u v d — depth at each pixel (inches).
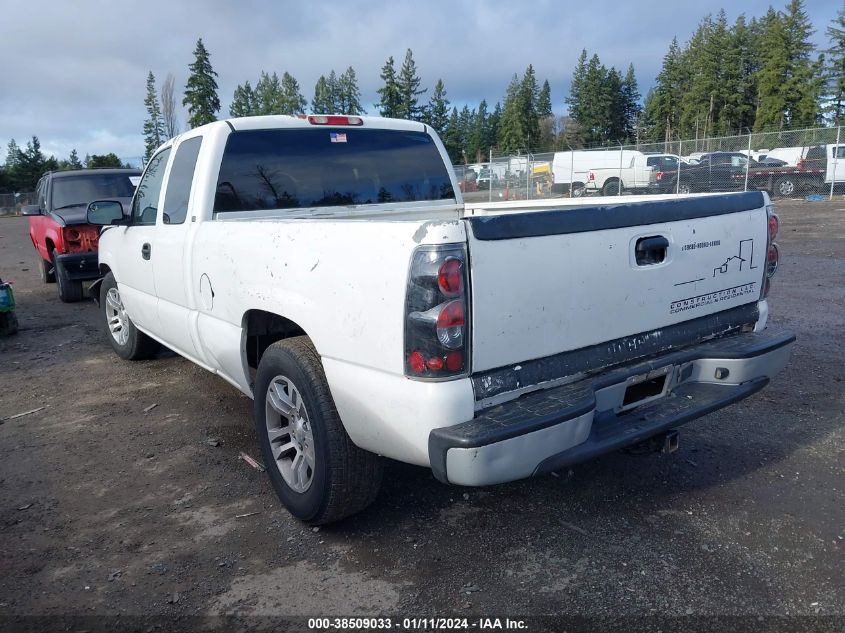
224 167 166.1
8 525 140.2
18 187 3036.4
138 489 155.1
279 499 145.4
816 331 270.7
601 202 184.5
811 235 604.1
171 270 178.2
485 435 98.2
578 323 115.2
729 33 2773.1
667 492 145.2
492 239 102.7
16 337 317.4
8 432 193.5
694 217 131.5
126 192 418.6
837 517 132.6
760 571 116.3
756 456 160.7
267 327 153.7
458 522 135.7
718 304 140.2
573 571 118.2
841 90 2282.2
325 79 3385.8
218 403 212.1
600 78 3329.2
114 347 266.7
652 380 127.8
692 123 2871.6
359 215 182.4
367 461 124.3
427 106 2790.4
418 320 101.1
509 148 3331.7
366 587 115.9
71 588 118.0
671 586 113.0
